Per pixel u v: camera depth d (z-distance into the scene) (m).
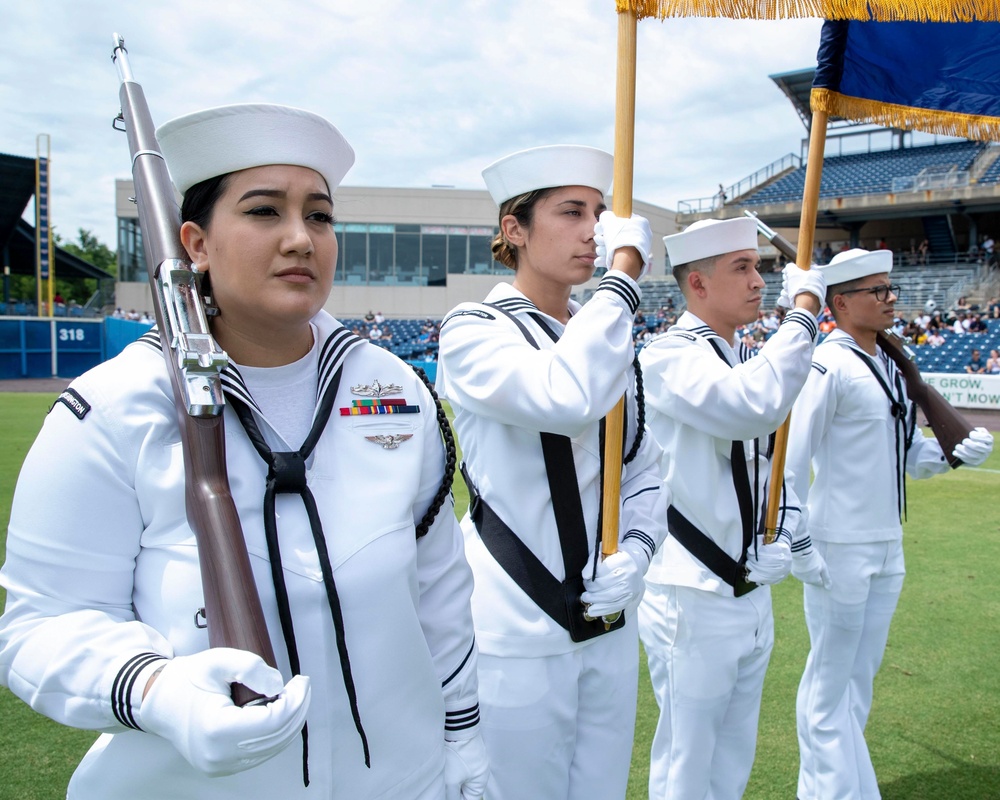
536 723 1.99
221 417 1.14
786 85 30.14
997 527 6.66
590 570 2.01
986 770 3.07
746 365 2.36
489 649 2.03
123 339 23.66
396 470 1.36
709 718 2.51
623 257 1.84
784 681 3.83
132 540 1.20
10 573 1.16
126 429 1.17
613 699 2.12
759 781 3.03
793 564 2.88
